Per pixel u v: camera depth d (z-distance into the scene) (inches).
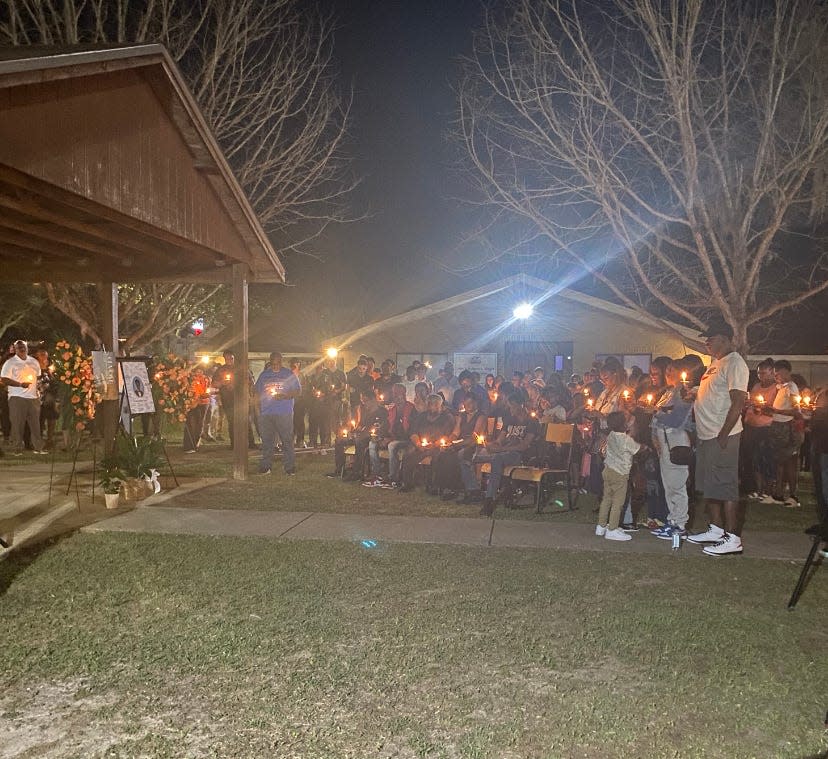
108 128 329.4
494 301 885.8
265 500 414.3
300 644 208.4
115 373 427.2
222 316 994.7
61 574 269.3
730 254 605.9
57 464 544.4
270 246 491.5
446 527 349.1
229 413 642.2
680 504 329.4
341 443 503.5
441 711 172.4
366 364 658.2
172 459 595.5
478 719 169.3
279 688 182.5
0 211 360.8
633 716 172.2
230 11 727.1
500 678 189.8
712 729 167.5
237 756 153.1
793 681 191.5
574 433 413.1
